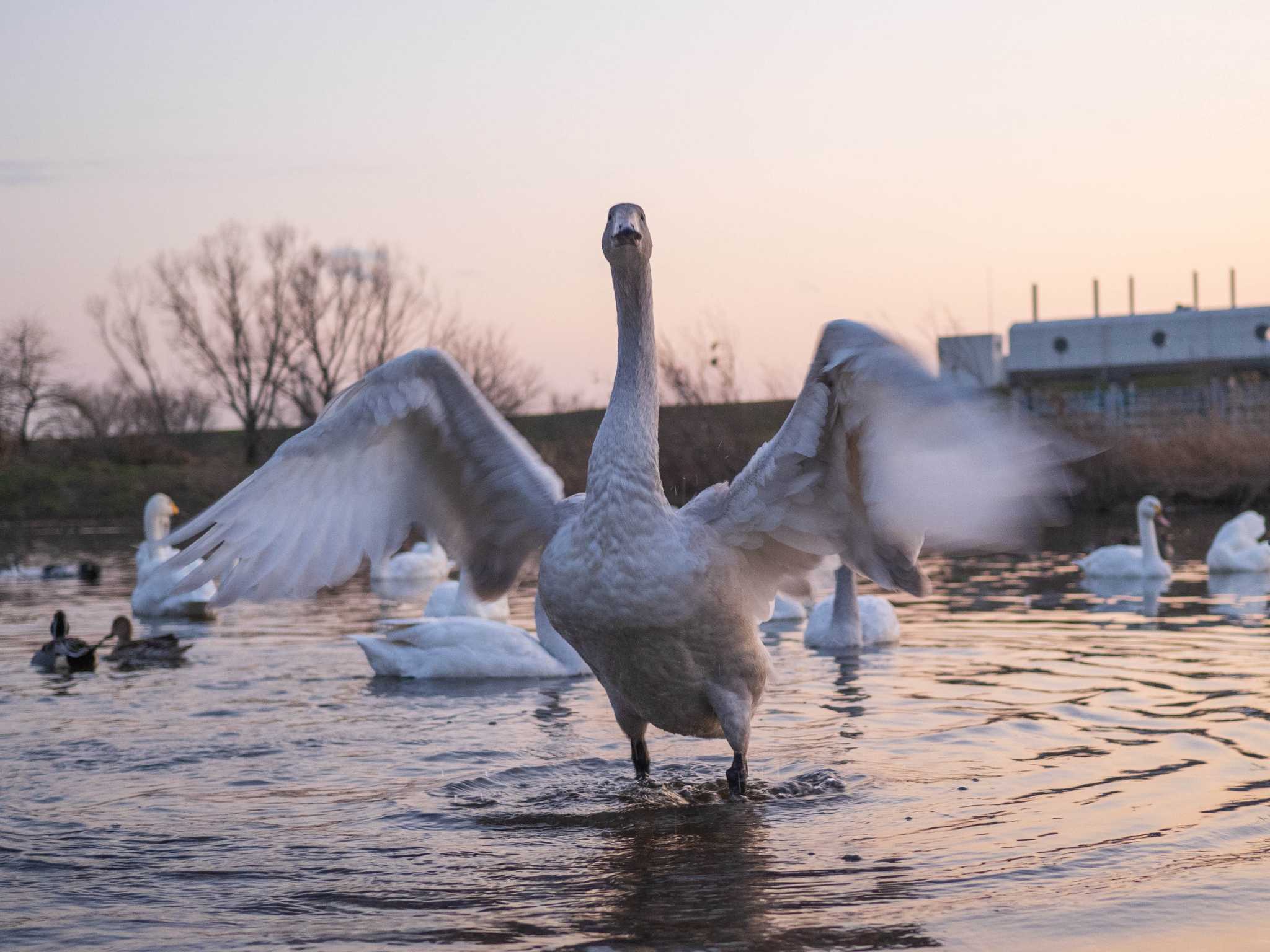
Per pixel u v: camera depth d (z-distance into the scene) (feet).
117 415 240.73
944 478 15.07
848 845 19.99
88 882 18.80
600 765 26.07
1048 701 31.65
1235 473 112.68
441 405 20.42
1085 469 111.65
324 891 18.30
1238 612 50.31
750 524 20.21
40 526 158.10
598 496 19.93
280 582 18.99
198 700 34.47
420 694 35.29
